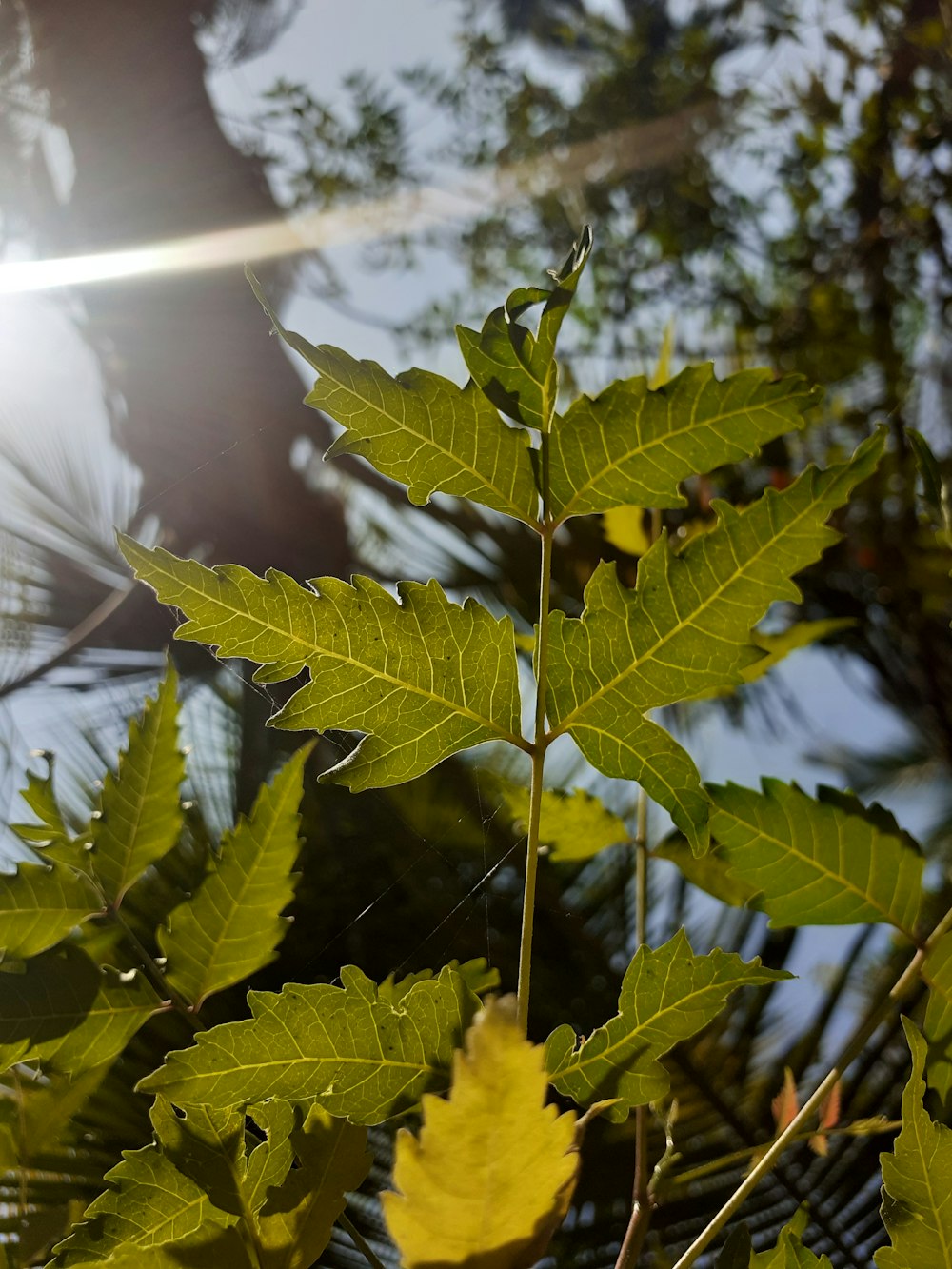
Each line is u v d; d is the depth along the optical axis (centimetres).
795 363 151
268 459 139
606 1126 64
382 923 85
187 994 24
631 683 22
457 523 138
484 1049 16
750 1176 23
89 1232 21
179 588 21
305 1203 22
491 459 22
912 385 144
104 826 25
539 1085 16
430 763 22
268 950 25
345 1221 23
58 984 24
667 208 204
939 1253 22
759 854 24
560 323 22
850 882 24
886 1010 24
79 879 25
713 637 22
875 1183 60
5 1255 25
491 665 22
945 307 154
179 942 25
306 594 22
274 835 25
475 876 89
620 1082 22
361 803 93
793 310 166
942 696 136
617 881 89
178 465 138
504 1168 17
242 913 25
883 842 25
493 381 22
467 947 85
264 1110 22
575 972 85
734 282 195
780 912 24
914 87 154
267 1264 22
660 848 31
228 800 88
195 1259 22
